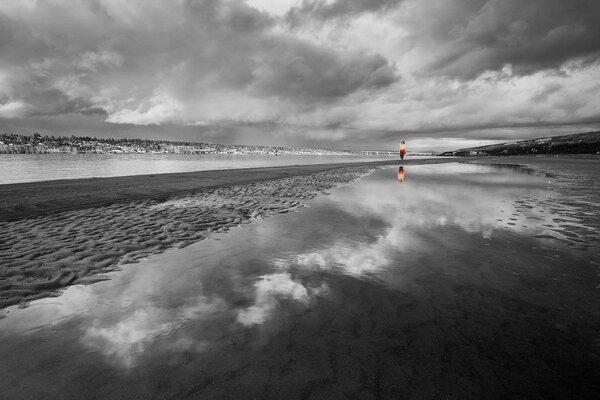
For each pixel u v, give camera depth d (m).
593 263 5.07
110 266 4.98
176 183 16.77
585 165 41.47
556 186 16.73
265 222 8.23
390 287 4.18
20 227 7.27
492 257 5.38
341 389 2.35
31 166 63.78
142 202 11.09
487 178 22.02
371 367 2.59
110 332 3.12
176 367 2.59
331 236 6.80
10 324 3.27
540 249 5.83
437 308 3.61
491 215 9.05
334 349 2.83
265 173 25.62
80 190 12.98
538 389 2.36
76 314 3.48
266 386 2.37
